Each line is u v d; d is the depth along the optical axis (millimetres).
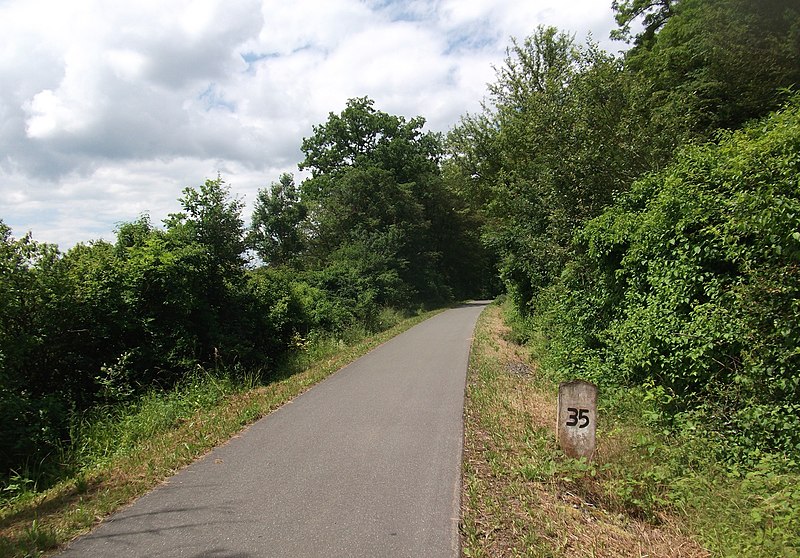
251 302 14812
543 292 15781
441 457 5781
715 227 6688
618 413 7398
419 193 49125
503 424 6980
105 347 10234
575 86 14281
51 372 9297
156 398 8906
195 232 13203
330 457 5852
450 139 29641
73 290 9531
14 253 8820
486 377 10359
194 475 5387
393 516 4328
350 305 25484
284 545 3857
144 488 5051
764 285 5840
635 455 5621
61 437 7469
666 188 8117
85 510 4551
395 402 8484
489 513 4375
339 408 8195
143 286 10766
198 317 12336
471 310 35188
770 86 15000
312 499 4703
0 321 8438
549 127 14555
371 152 49031
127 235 12352
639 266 8539
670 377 7082
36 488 5848
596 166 13516
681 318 7113
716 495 4742
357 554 3717
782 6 15055
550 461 5449
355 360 13562
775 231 5824
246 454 6039
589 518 4367
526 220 18016
